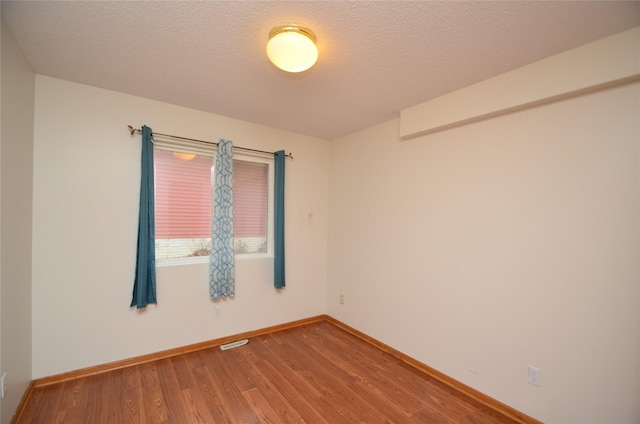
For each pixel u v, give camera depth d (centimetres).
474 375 210
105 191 229
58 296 211
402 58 175
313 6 132
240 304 298
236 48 169
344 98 236
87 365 222
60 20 145
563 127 172
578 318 165
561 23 141
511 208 194
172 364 243
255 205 319
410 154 264
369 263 305
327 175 365
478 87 204
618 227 152
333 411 189
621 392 150
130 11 138
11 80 160
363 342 300
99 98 226
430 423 181
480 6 130
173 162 266
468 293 216
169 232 264
